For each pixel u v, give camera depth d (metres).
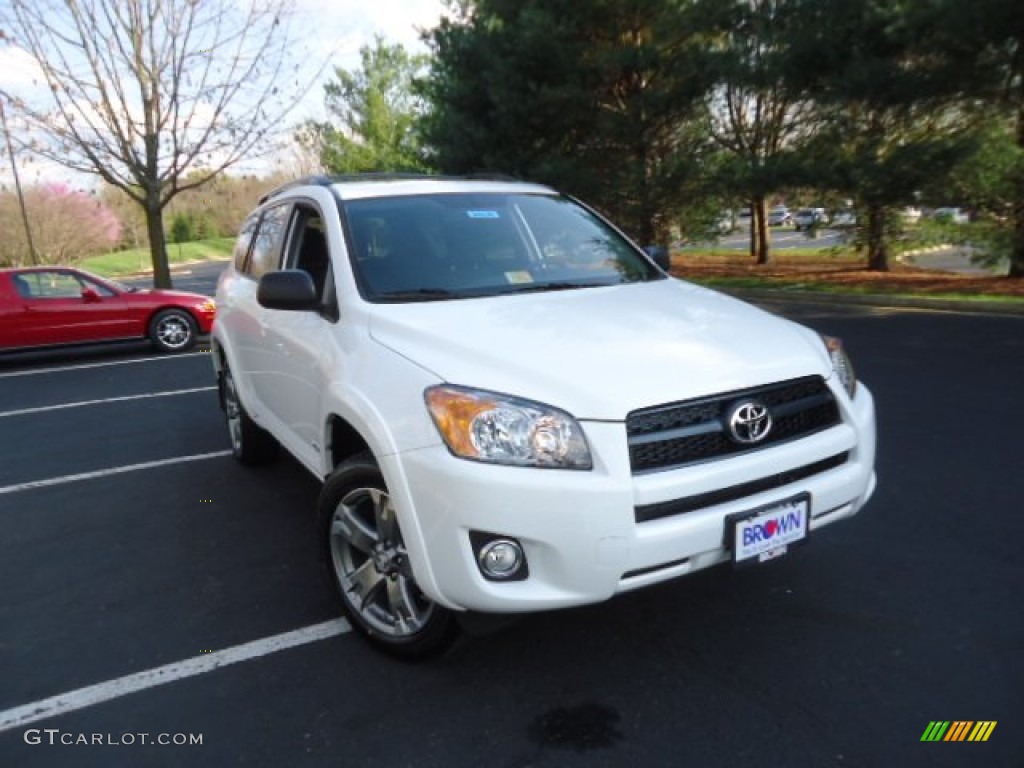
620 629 3.14
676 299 3.39
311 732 2.62
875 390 6.77
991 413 5.85
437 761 2.45
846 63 13.07
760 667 2.86
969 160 12.55
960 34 11.06
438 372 2.66
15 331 11.02
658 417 2.53
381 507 2.88
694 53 16.06
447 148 18.06
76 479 5.46
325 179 4.25
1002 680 2.72
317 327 3.50
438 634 2.81
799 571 3.56
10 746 2.61
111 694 2.88
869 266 17.84
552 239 3.98
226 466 5.57
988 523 3.96
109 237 51.38
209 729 2.65
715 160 17.80
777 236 39.31
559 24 16.22
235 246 5.59
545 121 16.75
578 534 2.41
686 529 2.48
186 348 11.99
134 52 14.38
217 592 3.65
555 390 2.52
